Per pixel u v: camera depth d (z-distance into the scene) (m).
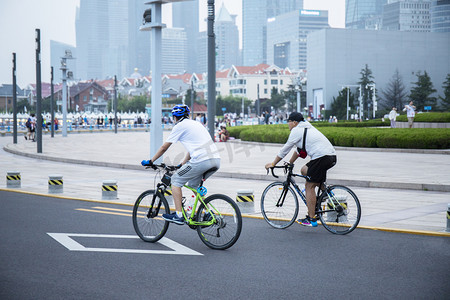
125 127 67.25
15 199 11.22
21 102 137.38
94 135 49.06
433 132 22.73
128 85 165.75
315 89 122.62
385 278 5.39
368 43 119.94
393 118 37.97
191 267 5.81
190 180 6.90
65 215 9.16
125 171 17.20
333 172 14.99
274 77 144.75
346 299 4.73
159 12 16.09
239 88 144.12
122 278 5.37
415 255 6.35
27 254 6.36
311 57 123.50
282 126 35.59
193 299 4.72
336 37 117.94
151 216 7.09
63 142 35.34
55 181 12.06
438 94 124.81
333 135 25.78
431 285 5.16
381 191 12.07
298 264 5.95
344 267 5.82
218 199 6.68
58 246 6.80
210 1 19.27
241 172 15.16
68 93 130.75
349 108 96.75
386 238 7.31
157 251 6.56
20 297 4.76
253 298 4.75
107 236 7.43
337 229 7.64
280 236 7.48
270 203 8.19
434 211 9.39
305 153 7.63
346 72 118.75
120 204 10.48
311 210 7.77
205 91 145.75
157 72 16.36
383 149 23.27
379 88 121.19
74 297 4.76
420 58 123.50
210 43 19.39
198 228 6.84
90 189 12.80
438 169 15.71
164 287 5.07
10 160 22.17
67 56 42.50
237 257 6.27
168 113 86.88
